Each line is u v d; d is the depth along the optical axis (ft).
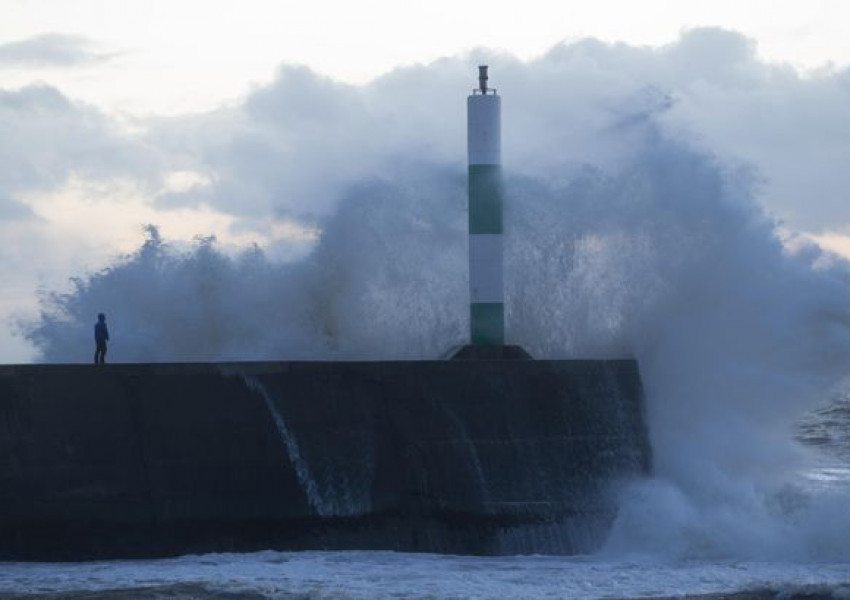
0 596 141.08
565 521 176.86
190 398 170.71
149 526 168.35
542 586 145.79
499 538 174.60
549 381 180.65
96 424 168.86
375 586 145.18
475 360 178.81
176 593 141.90
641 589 144.46
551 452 179.01
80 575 151.74
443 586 145.28
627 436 184.03
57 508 167.32
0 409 167.53
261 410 171.94
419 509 173.99
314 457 172.35
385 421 174.81
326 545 171.42
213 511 169.58
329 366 174.19
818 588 144.87
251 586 144.77
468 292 215.31
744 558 165.37
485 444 176.86
